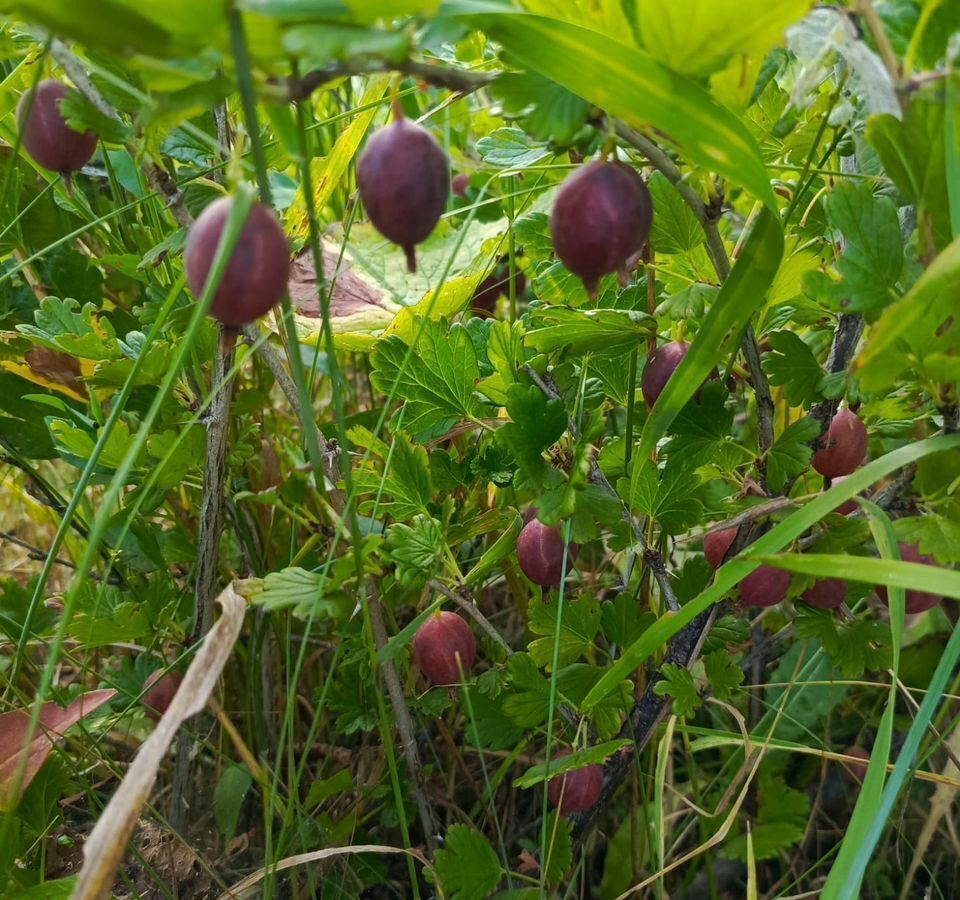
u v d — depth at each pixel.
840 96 0.21
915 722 0.18
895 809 0.31
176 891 0.26
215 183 0.24
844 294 0.17
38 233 0.33
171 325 0.26
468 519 0.24
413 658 0.29
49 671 0.15
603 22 0.15
